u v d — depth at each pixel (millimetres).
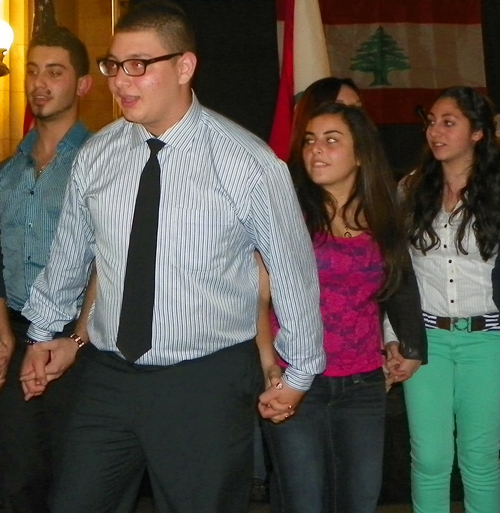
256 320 3186
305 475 3359
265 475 4910
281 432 3381
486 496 4000
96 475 3027
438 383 3936
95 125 8211
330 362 3402
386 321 3928
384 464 5078
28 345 3584
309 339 3072
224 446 2992
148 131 2941
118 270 2959
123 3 8070
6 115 7766
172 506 3031
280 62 7031
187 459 2986
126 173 2941
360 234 3490
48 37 3924
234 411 3018
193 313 2924
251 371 3072
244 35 7020
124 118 3084
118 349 2969
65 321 3252
